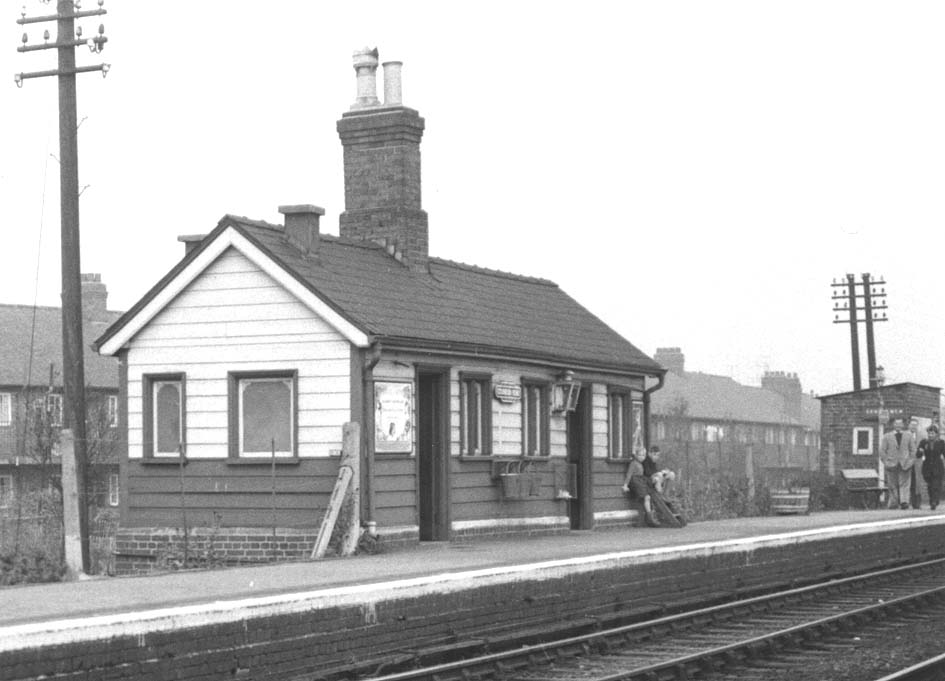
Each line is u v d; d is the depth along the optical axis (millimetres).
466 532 22000
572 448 25609
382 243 23578
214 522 20688
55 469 35781
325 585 14328
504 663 14398
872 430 45188
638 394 27766
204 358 20922
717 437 69562
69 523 17922
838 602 20312
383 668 13680
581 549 19578
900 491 34156
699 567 19859
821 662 15148
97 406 41656
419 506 21172
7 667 10523
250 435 20719
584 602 17250
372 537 19750
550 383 24516
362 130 23734
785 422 98625
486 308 24219
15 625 10938
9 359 49438
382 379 20219
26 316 53719
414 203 23734
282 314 20438
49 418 34844
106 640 11305
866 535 25781
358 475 19656
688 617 17562
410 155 23672
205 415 20875
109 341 21469
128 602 13031
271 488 20375
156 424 21375
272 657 12828
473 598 15391
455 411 21922
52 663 10883
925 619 18594
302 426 20250
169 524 21016
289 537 20047
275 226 21406
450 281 24297
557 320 26359
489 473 22734
